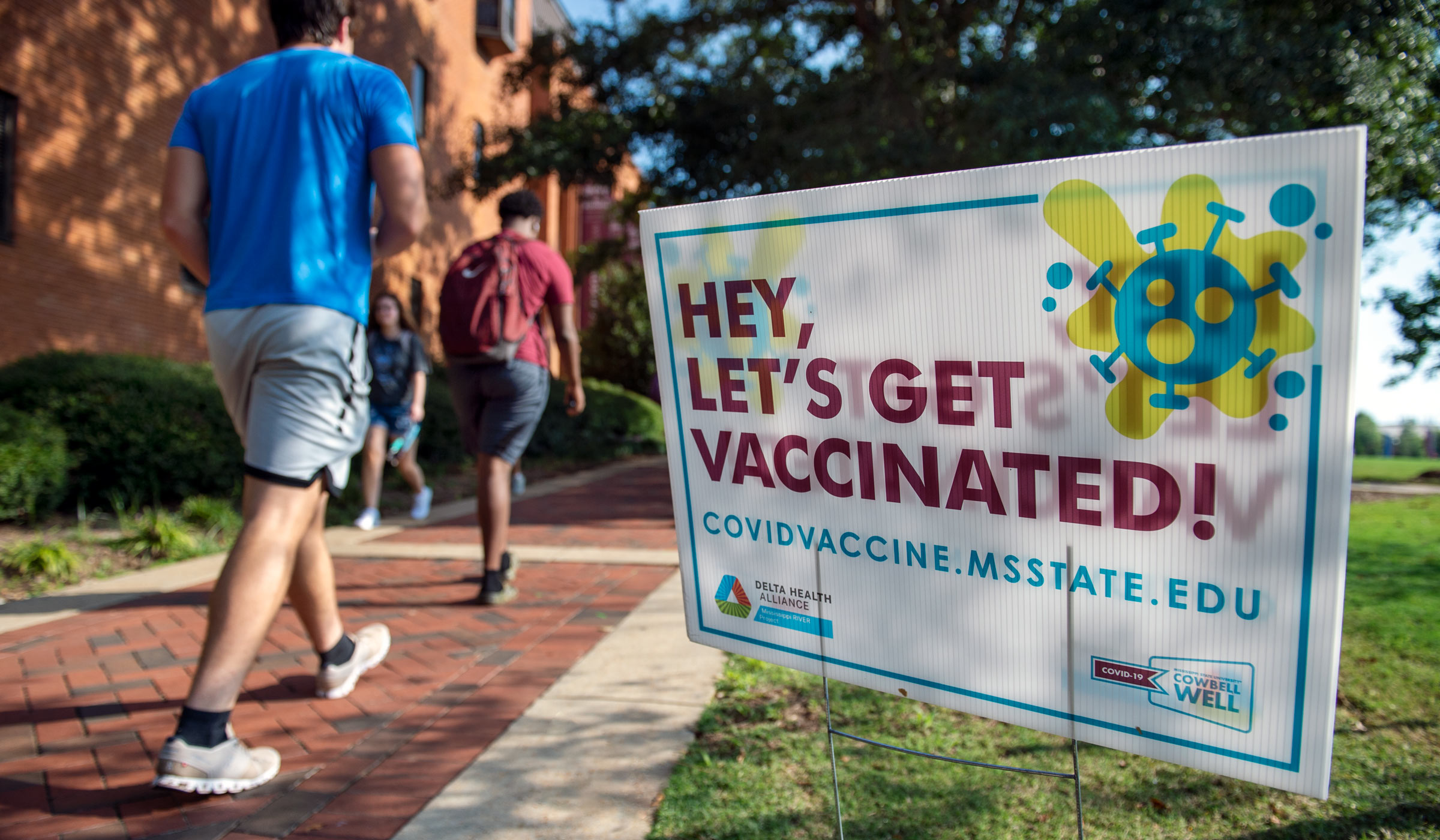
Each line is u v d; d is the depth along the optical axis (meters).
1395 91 4.91
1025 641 1.31
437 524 6.98
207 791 2.15
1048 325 1.24
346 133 2.44
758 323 1.53
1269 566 1.10
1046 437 1.25
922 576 1.40
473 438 4.26
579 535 6.34
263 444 2.30
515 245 4.11
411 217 2.47
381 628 3.29
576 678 3.04
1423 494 8.24
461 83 19.47
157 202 11.09
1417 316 5.94
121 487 6.80
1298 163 1.03
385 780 2.32
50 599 4.35
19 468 5.88
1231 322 1.10
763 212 1.50
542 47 14.70
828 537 1.50
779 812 2.04
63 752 2.51
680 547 1.70
